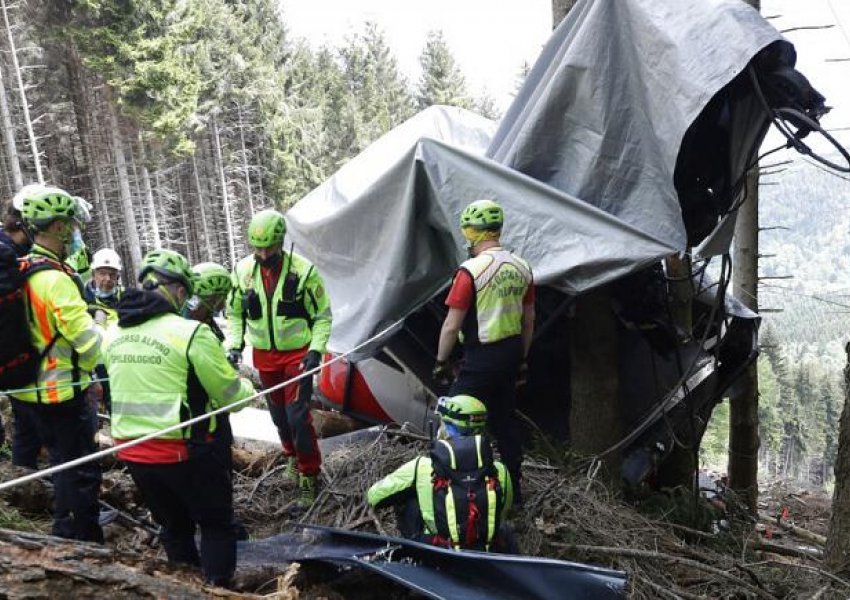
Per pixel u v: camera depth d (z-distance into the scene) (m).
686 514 5.37
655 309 5.47
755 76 4.00
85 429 3.48
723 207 4.67
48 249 3.31
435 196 4.63
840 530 4.13
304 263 4.55
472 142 6.46
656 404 5.90
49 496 4.09
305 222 5.56
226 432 3.14
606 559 4.03
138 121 26.69
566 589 2.90
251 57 36.94
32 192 3.25
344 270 5.32
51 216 3.24
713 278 6.51
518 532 4.11
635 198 4.33
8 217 3.75
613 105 4.38
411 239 4.81
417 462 3.18
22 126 24.27
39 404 3.31
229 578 3.14
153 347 2.91
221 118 35.56
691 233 4.74
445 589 2.86
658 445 5.92
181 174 35.72
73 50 27.45
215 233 36.06
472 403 3.26
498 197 4.46
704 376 6.23
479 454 3.10
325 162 44.69
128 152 30.16
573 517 4.35
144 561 2.78
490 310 3.91
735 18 3.99
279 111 37.41
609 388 5.17
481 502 3.03
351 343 5.00
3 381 3.25
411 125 6.48
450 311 3.93
